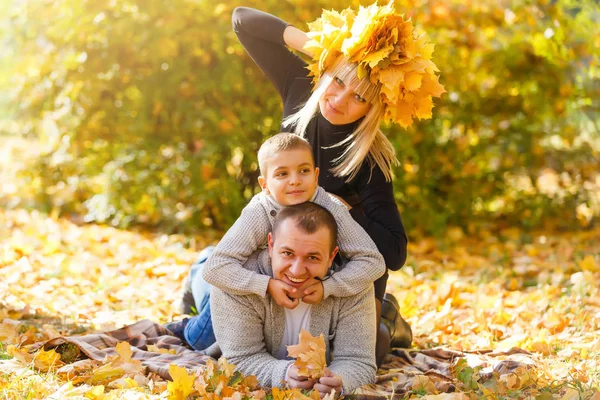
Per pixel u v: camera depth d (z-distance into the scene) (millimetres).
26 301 4441
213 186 6867
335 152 3453
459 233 7395
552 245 7125
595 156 7895
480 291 5312
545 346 3787
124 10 6766
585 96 7777
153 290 5105
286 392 2830
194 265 4016
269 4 6535
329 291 2982
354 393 2957
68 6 6809
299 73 3729
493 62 7426
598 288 5156
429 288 5309
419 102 3242
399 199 7312
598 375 3268
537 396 2838
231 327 3080
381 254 3254
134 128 6812
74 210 7684
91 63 6816
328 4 6523
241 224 3072
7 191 8039
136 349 3393
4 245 5852
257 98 6883
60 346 3369
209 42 6727
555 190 8688
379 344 3451
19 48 7422
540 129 7875
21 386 2852
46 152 7543
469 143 7516
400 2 6820
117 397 2830
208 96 6867
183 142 6914
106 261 5828
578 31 7570
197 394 2889
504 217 8117
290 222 2904
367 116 3271
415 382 3100
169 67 6703
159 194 6992
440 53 7195
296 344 3100
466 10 7113
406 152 7238
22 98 7371
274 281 2957
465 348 3953
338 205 3139
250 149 6914
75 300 4652
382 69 3152
